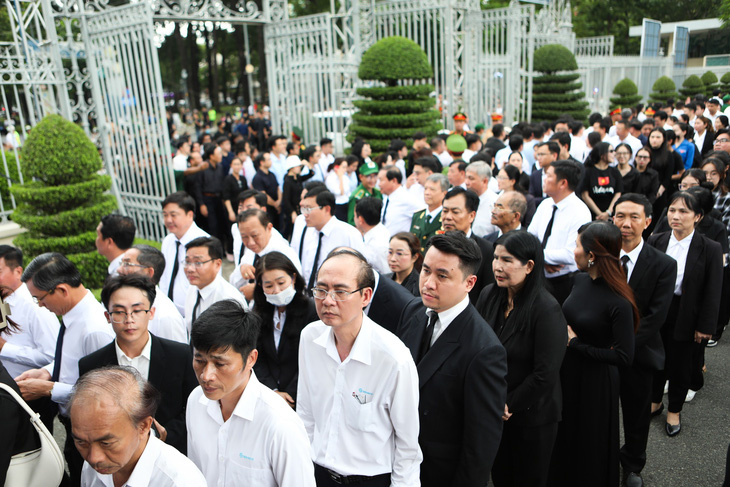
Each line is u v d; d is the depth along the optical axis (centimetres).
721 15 1086
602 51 1917
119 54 881
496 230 509
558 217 463
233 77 4575
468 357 242
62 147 657
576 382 319
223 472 202
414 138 909
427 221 489
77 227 666
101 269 665
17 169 795
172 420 279
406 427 225
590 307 312
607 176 664
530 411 285
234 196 880
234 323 190
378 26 1317
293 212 859
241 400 197
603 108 1784
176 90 3731
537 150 641
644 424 353
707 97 1190
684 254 414
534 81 1711
